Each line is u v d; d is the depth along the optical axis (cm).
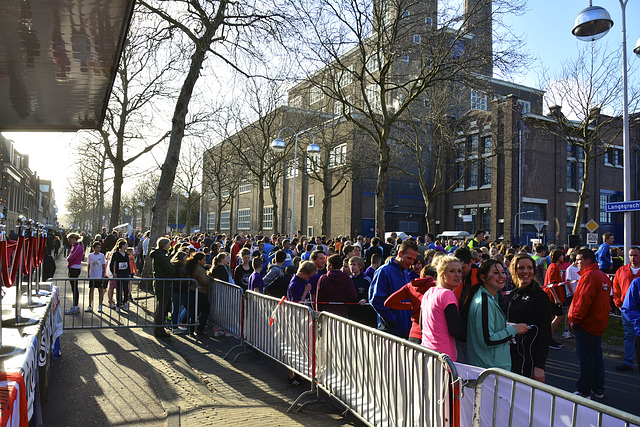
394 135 3011
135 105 2069
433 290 409
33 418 374
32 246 504
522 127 3469
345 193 4044
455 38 1503
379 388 402
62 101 582
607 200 4066
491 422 283
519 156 3503
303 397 521
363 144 2969
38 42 416
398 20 1472
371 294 593
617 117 1850
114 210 2142
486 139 3653
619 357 832
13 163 4262
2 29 392
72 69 480
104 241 2022
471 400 300
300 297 677
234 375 652
